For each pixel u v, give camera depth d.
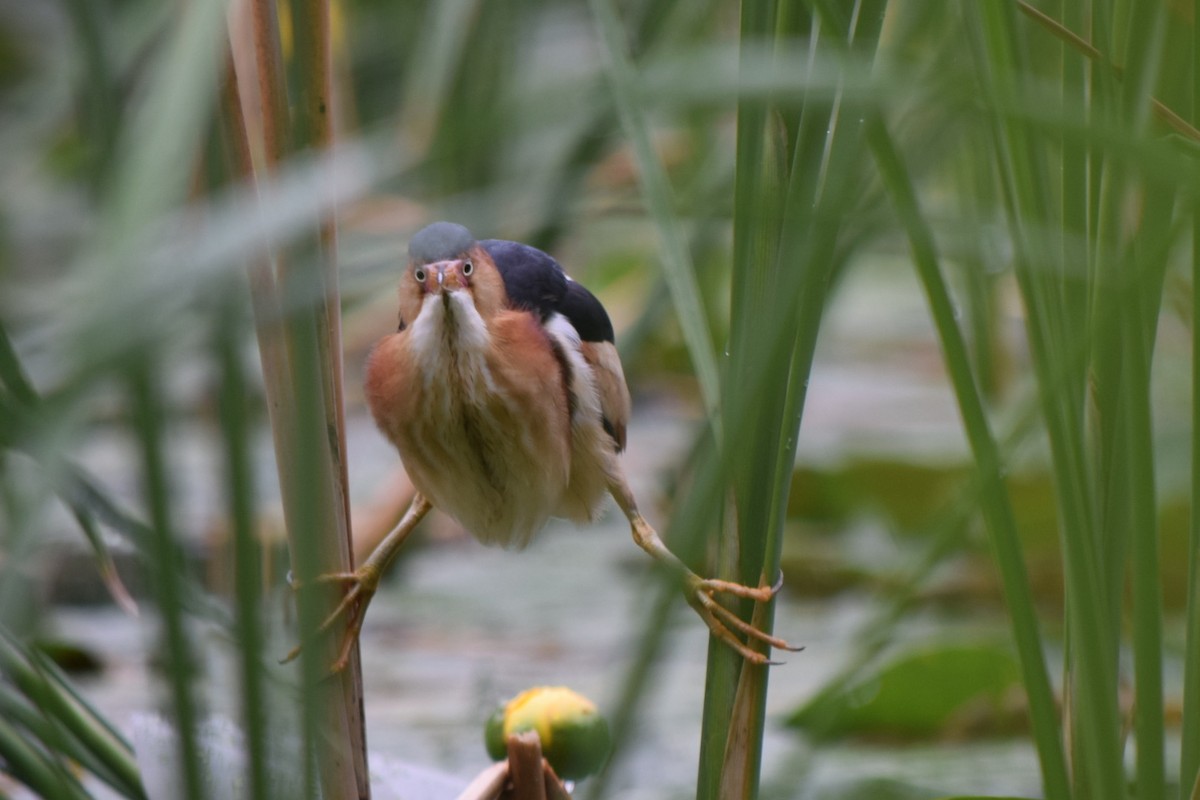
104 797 7.59
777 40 7.39
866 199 7.42
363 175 7.29
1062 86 7.42
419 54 8.05
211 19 7.29
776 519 7.44
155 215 6.86
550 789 7.50
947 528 7.40
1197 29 7.40
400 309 7.64
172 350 7.11
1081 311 7.40
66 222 12.87
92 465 8.12
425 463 7.62
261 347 7.44
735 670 7.44
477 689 7.81
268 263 7.43
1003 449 7.38
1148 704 7.40
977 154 7.57
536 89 7.38
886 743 7.83
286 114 7.44
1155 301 7.41
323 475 7.46
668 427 9.88
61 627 7.95
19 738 7.44
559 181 7.80
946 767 7.77
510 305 7.64
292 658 7.45
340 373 7.47
